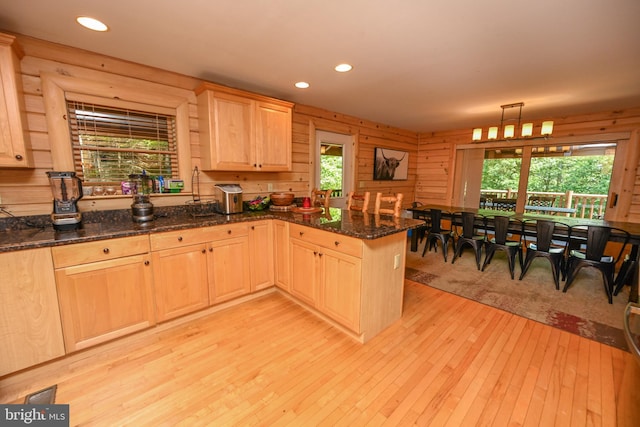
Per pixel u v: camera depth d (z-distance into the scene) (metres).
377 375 1.76
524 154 4.91
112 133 2.36
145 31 1.85
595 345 2.06
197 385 1.66
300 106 3.69
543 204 4.84
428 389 1.64
